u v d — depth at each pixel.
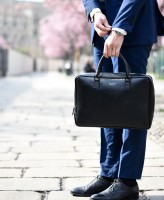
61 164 3.80
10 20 90.56
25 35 91.12
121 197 2.54
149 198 2.70
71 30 32.50
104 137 2.73
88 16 2.58
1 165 3.75
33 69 80.62
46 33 44.41
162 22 2.69
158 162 3.84
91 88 2.40
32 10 91.44
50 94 14.81
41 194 2.83
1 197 2.73
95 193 2.72
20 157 4.13
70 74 44.84
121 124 2.41
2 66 36.59
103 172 2.71
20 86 20.92
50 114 8.43
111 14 2.53
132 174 2.53
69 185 3.06
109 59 2.63
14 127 6.46
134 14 2.36
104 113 2.40
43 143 5.00
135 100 2.37
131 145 2.51
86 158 4.08
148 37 2.48
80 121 2.44
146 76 2.38
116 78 2.39
